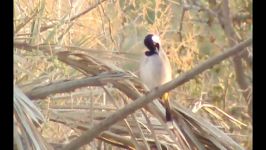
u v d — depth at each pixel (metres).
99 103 11.33
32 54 10.11
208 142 9.82
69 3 13.37
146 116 9.64
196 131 9.81
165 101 9.69
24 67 10.37
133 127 10.28
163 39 16.47
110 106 10.28
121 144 10.34
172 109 9.75
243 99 17.08
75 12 13.76
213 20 17.70
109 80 9.26
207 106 11.80
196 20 17.80
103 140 10.32
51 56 9.84
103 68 9.70
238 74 17.05
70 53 9.79
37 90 9.02
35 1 12.66
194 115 9.81
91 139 8.77
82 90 11.60
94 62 9.71
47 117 9.60
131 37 16.33
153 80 9.85
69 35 12.36
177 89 15.87
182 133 9.78
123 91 9.60
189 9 17.42
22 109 8.17
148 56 9.97
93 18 14.23
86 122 10.03
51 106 9.96
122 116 8.72
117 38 15.98
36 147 8.15
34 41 10.40
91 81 9.20
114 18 16.14
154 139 9.59
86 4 14.60
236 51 8.52
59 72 10.55
